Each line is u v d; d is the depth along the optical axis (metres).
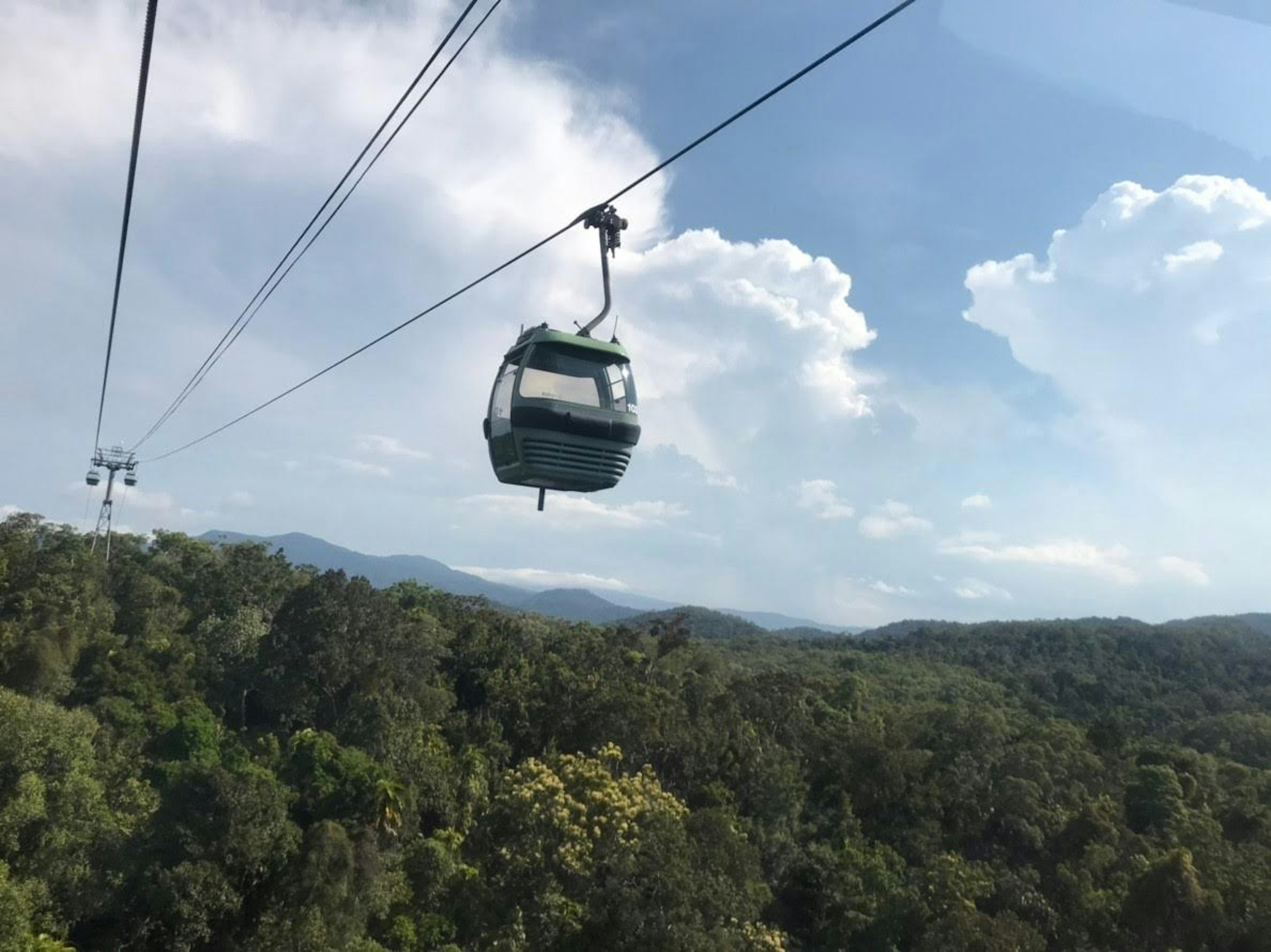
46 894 34.66
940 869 50.50
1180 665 139.25
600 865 42.66
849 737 66.38
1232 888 47.09
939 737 70.44
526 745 61.91
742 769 59.53
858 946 48.88
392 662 63.22
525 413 14.92
